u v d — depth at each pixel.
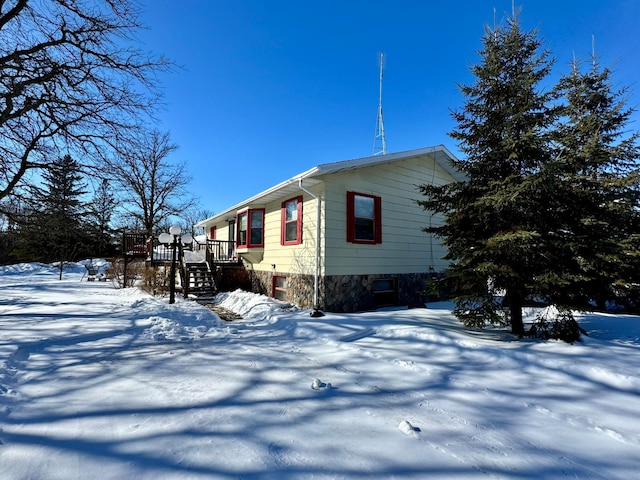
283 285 9.87
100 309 7.67
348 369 3.79
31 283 15.81
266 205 11.02
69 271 24.08
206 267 11.99
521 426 2.46
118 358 4.12
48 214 8.42
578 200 4.78
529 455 2.07
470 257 5.00
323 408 2.73
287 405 2.78
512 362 3.75
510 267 4.56
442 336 4.63
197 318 6.84
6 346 4.27
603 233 4.90
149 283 11.73
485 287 4.91
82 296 10.55
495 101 5.17
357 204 8.65
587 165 4.77
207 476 1.79
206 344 4.98
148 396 2.92
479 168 5.20
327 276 7.91
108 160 8.16
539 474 1.87
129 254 13.78
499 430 2.39
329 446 2.13
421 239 10.08
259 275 11.30
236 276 13.10
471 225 5.32
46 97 7.09
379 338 5.08
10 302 8.88
